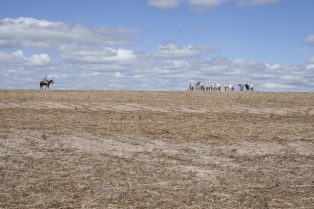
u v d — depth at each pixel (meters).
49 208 11.85
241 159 18.91
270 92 73.94
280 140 23.80
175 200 12.77
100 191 13.59
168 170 16.61
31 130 25.17
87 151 19.84
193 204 12.41
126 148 20.77
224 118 34.47
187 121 31.95
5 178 14.94
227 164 17.88
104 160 18.11
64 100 46.69
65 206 12.04
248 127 28.91
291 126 29.80
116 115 35.06
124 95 57.31
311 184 14.89
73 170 16.28
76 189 13.76
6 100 44.41
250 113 38.94
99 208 11.91
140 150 20.41
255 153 20.28
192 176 15.75
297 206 12.36
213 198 13.04
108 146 21.11
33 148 20.19
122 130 26.34
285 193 13.71
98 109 39.88
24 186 14.00
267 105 45.94
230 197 13.17
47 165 17.00
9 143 21.14
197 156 19.38
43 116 32.69
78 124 28.64
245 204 12.48
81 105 42.56
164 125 29.28
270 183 14.95
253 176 15.91
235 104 46.62
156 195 13.25
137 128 27.42
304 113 39.62
